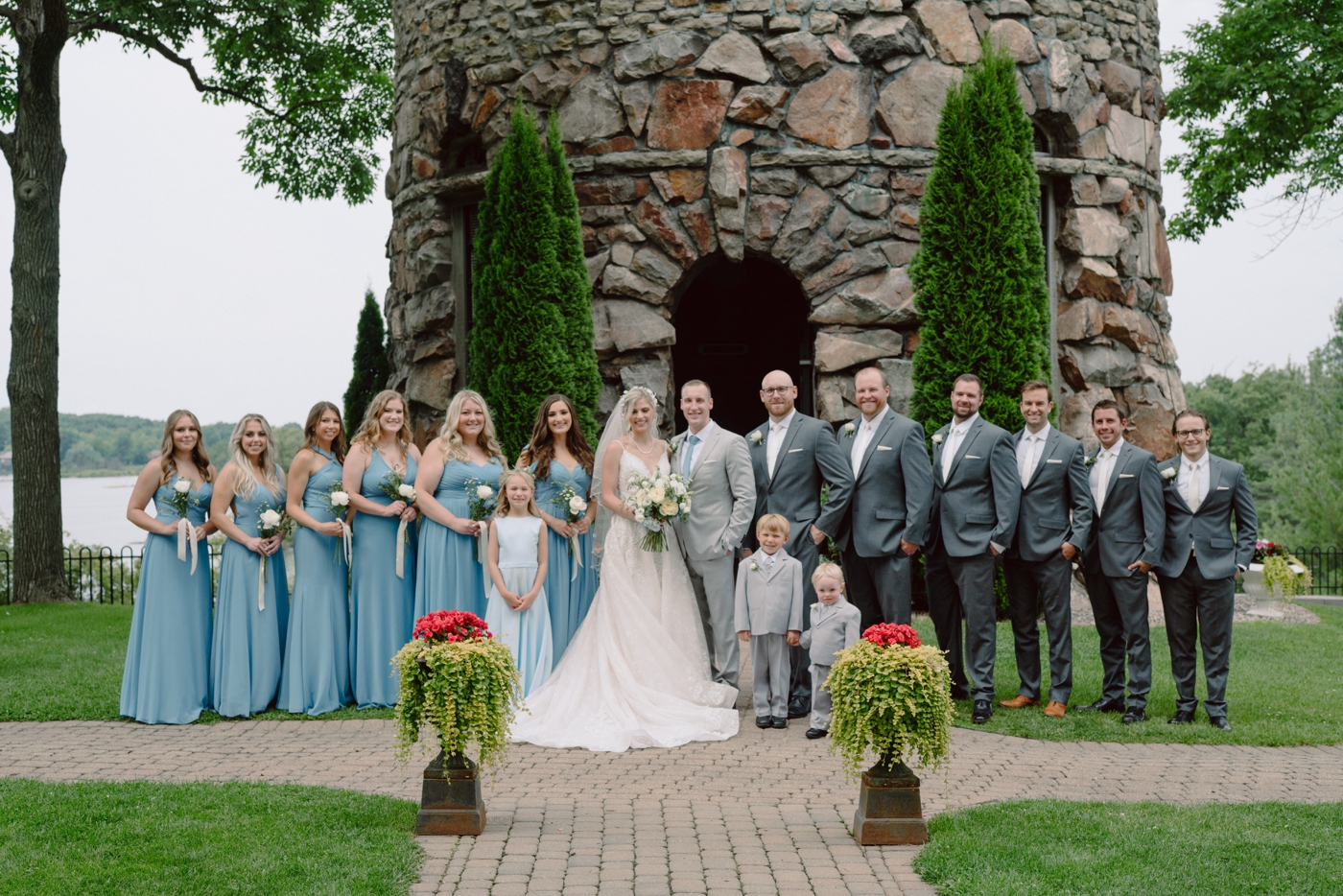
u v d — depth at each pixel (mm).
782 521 6426
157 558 6590
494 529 6602
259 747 5812
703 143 10227
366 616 6812
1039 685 6832
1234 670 7965
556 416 7059
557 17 10578
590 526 7184
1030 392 6691
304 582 6742
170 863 3857
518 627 6543
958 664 6988
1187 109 19719
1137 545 6430
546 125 10594
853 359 10172
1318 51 18016
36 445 13180
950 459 6723
